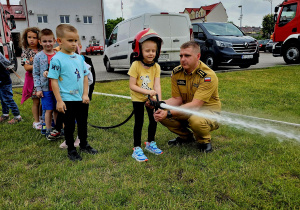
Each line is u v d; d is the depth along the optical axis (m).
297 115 3.78
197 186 2.00
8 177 2.19
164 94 5.42
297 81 6.45
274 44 10.95
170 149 2.74
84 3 32.53
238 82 6.52
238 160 2.44
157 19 7.50
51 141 3.07
